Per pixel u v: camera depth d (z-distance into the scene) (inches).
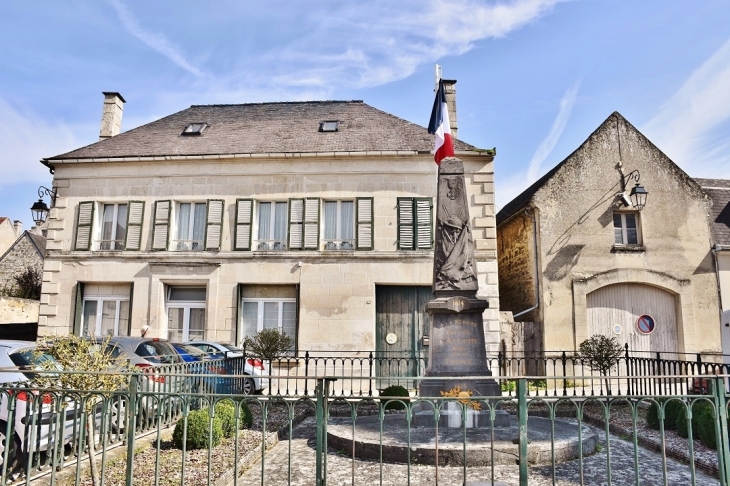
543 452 261.0
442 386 334.3
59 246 668.7
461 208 375.6
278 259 643.5
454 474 241.0
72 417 260.4
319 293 634.8
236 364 451.5
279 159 659.4
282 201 665.0
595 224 663.1
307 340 627.5
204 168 669.3
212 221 657.6
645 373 486.0
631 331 653.9
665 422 335.0
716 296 661.3
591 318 650.8
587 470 249.6
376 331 634.8
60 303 657.0
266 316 648.4
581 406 193.5
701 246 669.9
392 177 653.3
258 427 347.6
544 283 646.5
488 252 633.6
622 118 687.7
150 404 321.4
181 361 406.0
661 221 670.5
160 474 235.9
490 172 651.5
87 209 673.0
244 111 802.8
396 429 310.0
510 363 554.3
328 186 656.4
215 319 637.9
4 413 243.4
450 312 349.1
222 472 238.7
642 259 660.1
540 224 657.6
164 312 654.5
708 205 679.1
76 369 210.1
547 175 742.5
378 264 636.1
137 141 726.5
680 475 244.4
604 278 650.8
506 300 758.5
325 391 196.7
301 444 311.1
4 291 1190.3
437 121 418.0
